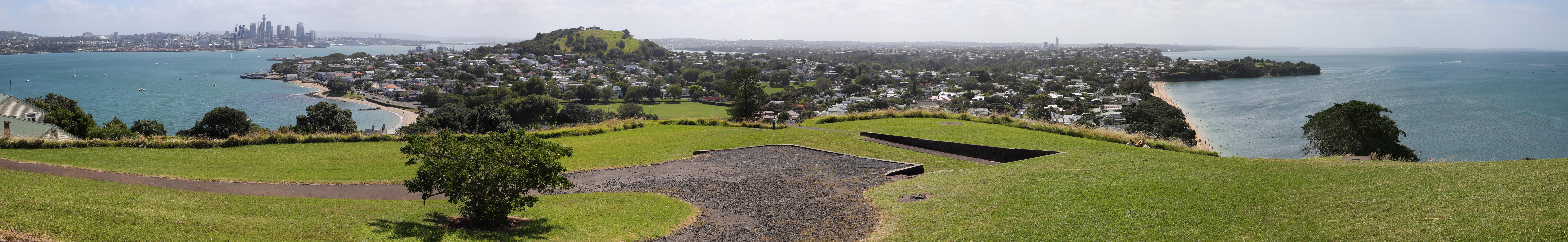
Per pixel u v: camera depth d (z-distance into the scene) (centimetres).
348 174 1667
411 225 1012
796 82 16300
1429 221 754
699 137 2439
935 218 1076
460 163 1034
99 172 1530
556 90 12900
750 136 2427
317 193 1386
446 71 17150
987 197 1186
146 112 9856
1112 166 1429
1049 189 1202
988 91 13212
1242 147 5991
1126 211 988
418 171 1061
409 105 11325
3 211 800
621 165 1836
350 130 5809
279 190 1410
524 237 987
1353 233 757
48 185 1107
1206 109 9175
